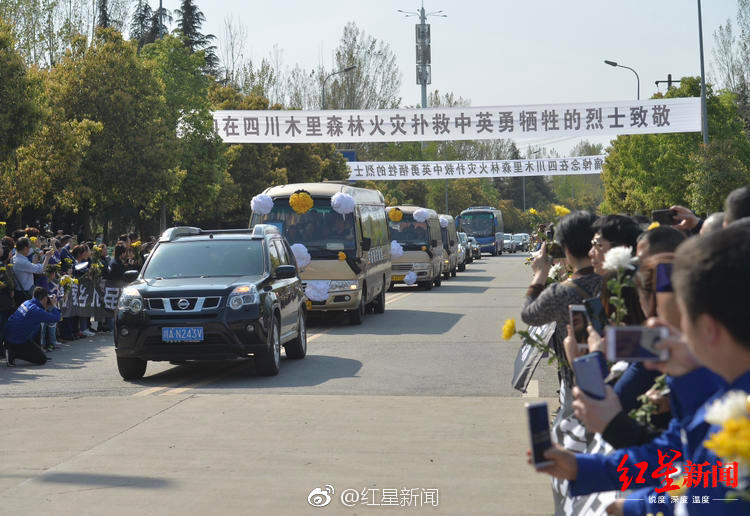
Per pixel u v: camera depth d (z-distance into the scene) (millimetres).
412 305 27734
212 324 13078
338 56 78688
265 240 14977
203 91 50938
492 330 19875
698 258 2273
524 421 9820
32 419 10219
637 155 54156
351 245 21828
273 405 10969
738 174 40281
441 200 113688
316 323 22328
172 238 15148
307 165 64375
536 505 6715
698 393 2561
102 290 19703
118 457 8312
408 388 12203
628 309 4574
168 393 12070
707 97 53344
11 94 31984
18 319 15180
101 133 43656
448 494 7016
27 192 38219
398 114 35344
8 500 6945
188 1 85062
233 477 7562
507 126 35125
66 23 51750
